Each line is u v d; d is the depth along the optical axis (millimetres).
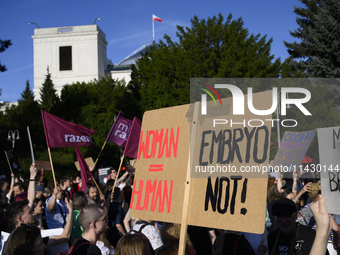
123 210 5766
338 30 27766
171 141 2553
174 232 3363
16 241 2881
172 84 23906
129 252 2809
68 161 23766
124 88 33250
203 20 25469
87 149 27266
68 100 33344
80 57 51781
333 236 3021
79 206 4543
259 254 3260
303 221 3799
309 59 30656
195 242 4363
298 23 35719
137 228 3682
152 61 27266
